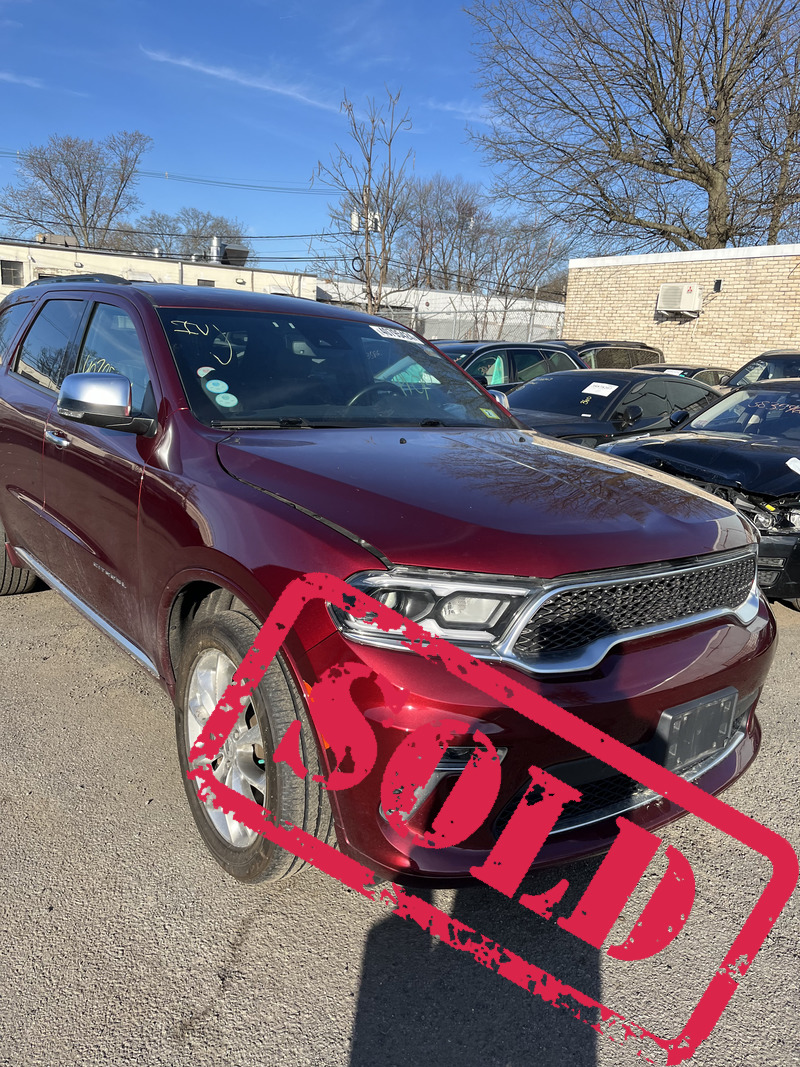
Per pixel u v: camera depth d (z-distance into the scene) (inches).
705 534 90.0
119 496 109.8
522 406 319.9
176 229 2581.2
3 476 155.9
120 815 103.4
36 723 125.8
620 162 1014.4
